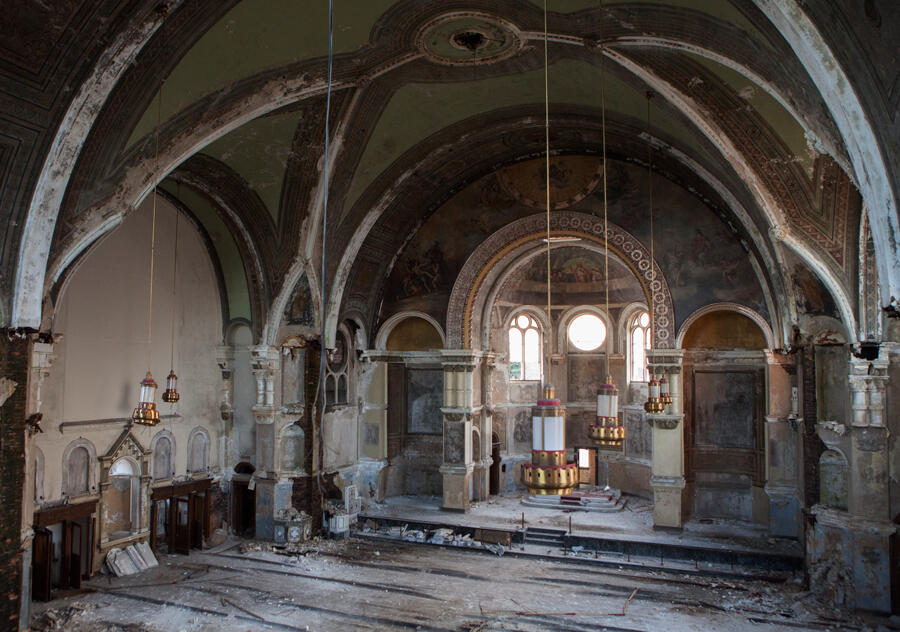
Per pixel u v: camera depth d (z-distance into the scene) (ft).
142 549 54.49
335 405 69.15
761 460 64.39
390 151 59.11
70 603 45.73
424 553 59.26
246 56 40.70
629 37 38.96
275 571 53.31
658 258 63.36
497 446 83.20
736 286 61.00
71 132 34.55
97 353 52.29
